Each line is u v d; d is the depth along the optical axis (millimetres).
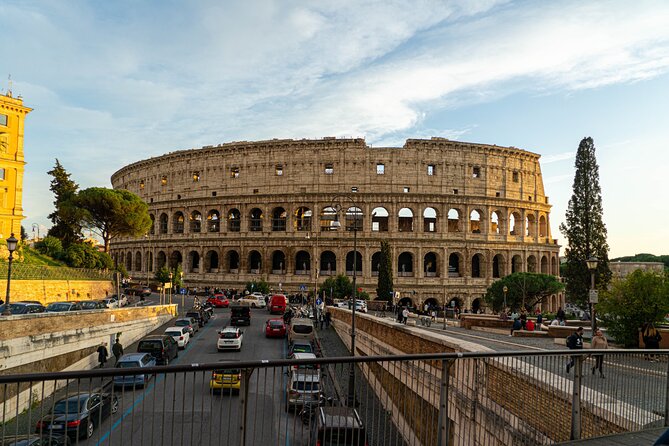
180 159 128625
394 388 10695
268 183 117438
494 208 116250
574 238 96375
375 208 113875
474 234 114375
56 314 38688
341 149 115062
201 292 113625
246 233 117000
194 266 136125
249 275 116000
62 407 8227
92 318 45094
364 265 110875
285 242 114125
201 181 124250
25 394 18266
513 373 13664
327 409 9594
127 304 80438
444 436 10383
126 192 106875
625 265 181375
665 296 38125
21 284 66375
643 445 11203
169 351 44000
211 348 53188
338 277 98625
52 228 116938
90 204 100625
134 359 35844
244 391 8516
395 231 112125
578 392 12188
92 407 8469
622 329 40312
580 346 30172
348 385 9844
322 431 9445
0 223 98188
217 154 122938
